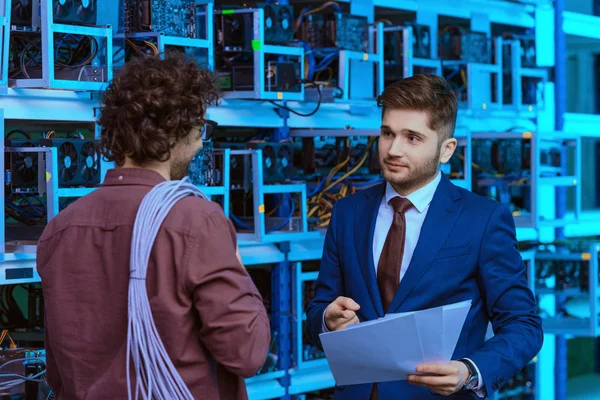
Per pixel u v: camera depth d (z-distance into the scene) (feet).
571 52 19.12
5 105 9.84
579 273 16.40
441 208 6.92
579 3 18.89
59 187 9.89
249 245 12.58
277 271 12.92
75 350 5.08
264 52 11.99
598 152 19.69
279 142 12.56
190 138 5.23
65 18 9.77
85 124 11.49
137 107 4.92
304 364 13.10
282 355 12.89
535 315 6.82
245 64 12.25
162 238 4.94
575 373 18.69
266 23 12.12
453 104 6.82
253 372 4.99
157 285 4.91
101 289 5.05
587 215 18.44
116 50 10.70
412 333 5.88
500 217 6.88
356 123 14.07
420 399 6.73
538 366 16.19
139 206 5.00
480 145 15.90
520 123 17.22
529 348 6.56
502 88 16.25
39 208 10.53
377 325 5.89
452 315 5.84
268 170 12.30
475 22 16.42
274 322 12.94
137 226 4.92
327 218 13.69
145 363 4.89
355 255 7.10
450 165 15.06
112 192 5.17
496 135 15.67
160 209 4.98
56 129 12.16
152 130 4.94
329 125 13.64
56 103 10.36
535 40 17.25
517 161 16.30
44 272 5.24
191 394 4.99
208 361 5.08
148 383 4.90
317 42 13.42
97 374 5.07
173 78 5.00
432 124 6.69
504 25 17.94
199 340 5.05
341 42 13.35
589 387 18.08
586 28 18.29
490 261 6.81
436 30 15.67
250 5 12.32
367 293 6.95
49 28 9.48
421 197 6.97
